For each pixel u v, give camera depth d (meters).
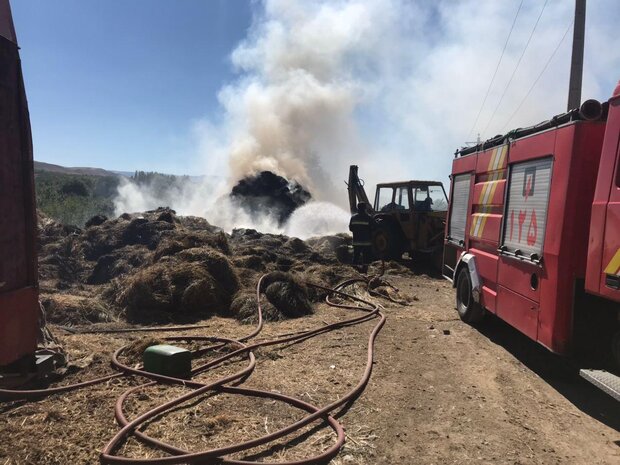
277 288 8.73
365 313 8.79
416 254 16.11
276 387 5.15
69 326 7.54
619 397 4.07
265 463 3.52
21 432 3.93
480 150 7.91
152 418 4.26
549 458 3.90
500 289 6.71
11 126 3.48
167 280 8.64
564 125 5.08
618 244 4.23
